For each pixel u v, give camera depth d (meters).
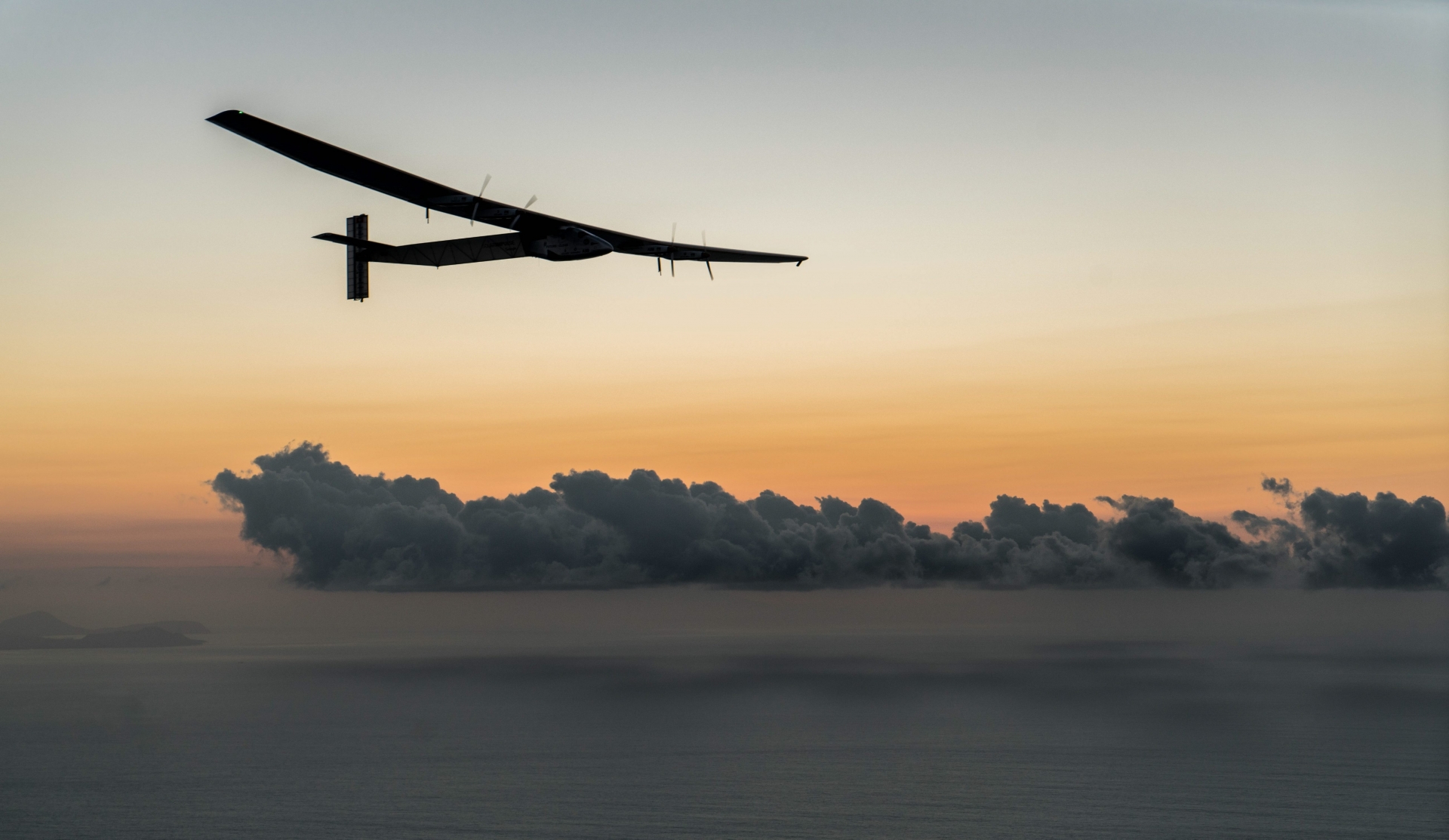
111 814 135.00
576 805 139.88
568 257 31.58
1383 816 126.38
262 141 27.27
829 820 128.50
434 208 30.12
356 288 38.38
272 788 155.62
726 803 141.00
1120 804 137.00
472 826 125.69
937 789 152.25
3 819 132.62
